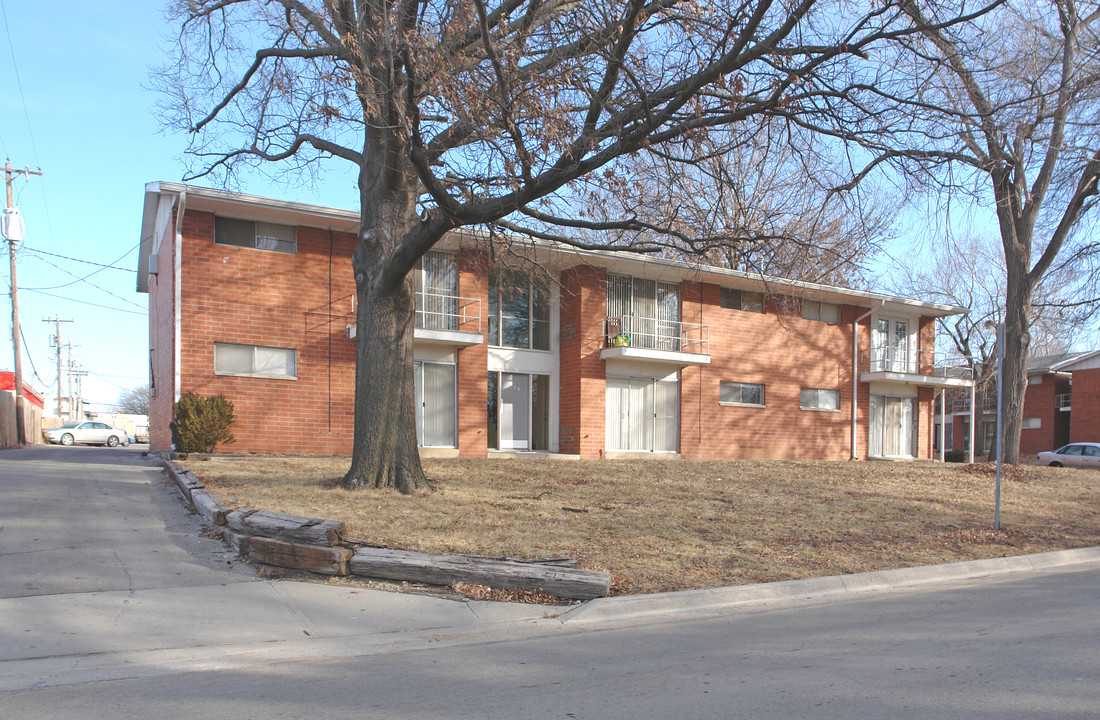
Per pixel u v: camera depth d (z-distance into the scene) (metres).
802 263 15.30
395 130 11.25
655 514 11.80
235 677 5.29
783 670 5.30
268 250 18.45
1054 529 12.90
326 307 19.02
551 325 23.09
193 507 10.62
